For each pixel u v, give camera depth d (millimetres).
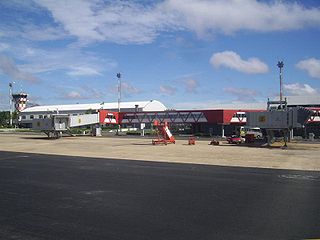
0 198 13844
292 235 9078
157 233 9320
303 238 8836
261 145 47688
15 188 15992
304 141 55375
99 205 12594
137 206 12406
